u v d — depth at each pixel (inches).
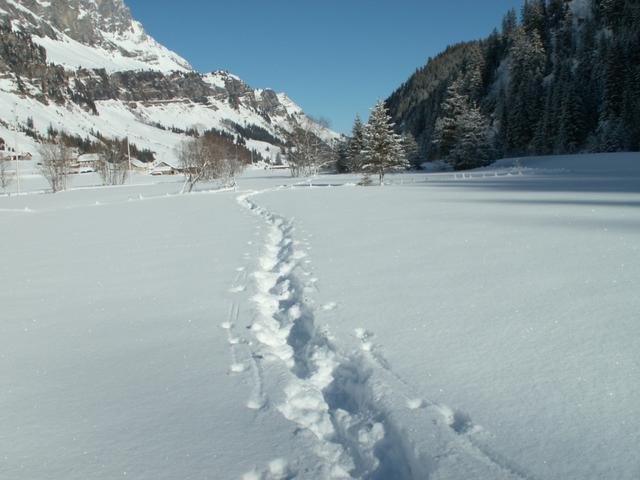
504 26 4013.3
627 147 2208.4
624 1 3287.4
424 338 167.9
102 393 142.9
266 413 128.0
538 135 2630.4
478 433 108.5
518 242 324.5
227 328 200.4
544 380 131.1
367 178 1620.3
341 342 170.2
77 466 105.4
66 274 318.7
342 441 119.5
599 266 244.7
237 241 425.7
